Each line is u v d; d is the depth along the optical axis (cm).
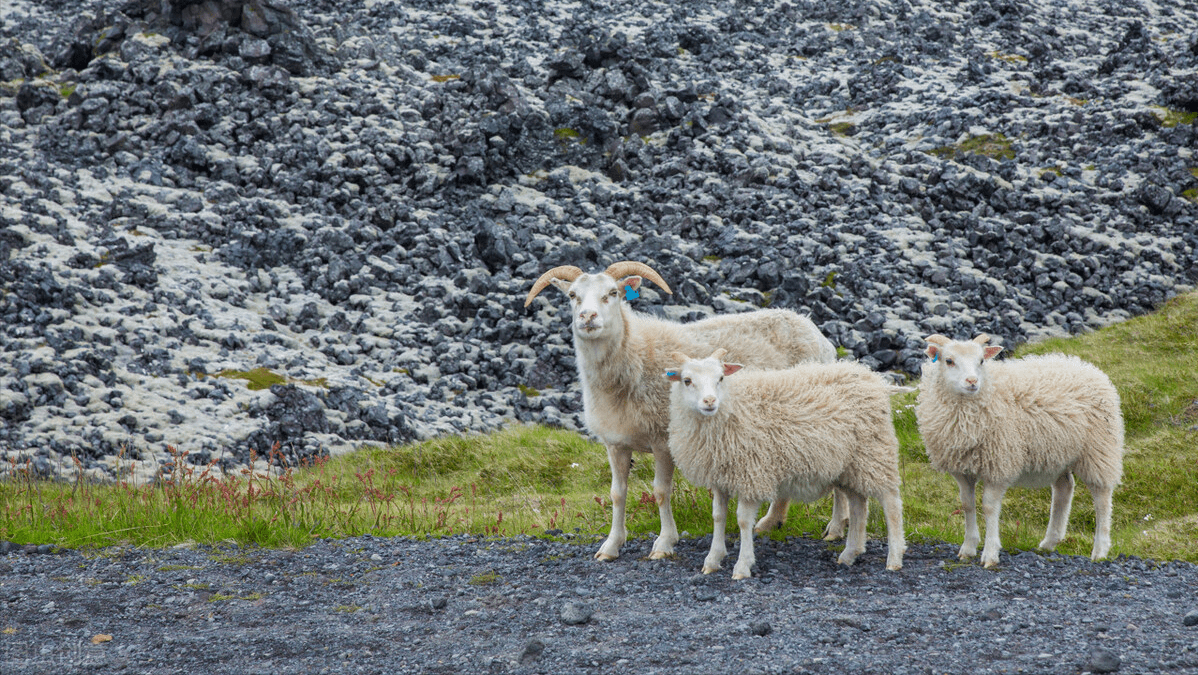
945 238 2330
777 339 1012
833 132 2998
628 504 1146
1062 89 3091
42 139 2384
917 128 2922
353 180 2405
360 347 1934
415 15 3478
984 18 3950
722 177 2558
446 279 2119
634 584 789
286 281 2095
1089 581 790
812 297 2092
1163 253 2236
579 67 2939
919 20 3834
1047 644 600
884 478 819
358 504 1158
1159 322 1934
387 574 841
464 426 1705
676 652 607
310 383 1748
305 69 2797
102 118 2481
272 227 2216
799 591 750
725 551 824
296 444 1573
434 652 632
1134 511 1138
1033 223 2373
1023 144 2748
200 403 1620
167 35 2795
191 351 1772
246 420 1598
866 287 2152
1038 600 723
